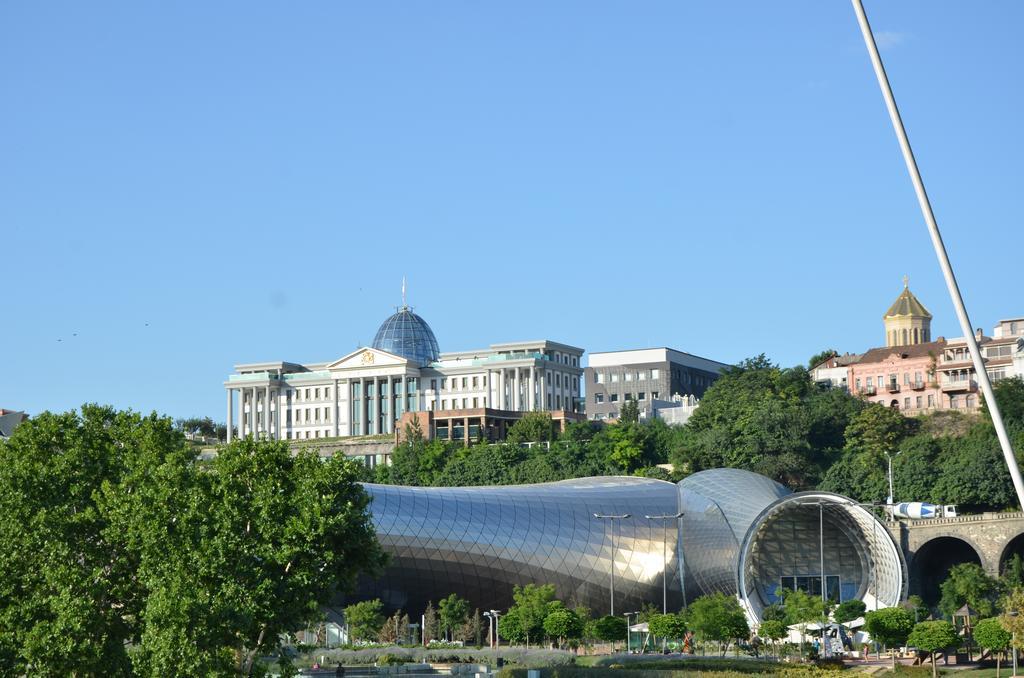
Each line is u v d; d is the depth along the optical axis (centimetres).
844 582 17550
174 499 7600
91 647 7356
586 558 16088
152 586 7256
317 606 7712
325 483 7850
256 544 7612
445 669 11688
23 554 7806
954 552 17725
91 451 8731
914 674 10988
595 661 12431
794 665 11325
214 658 6938
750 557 15838
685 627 13912
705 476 17950
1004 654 11869
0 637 7462
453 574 15688
